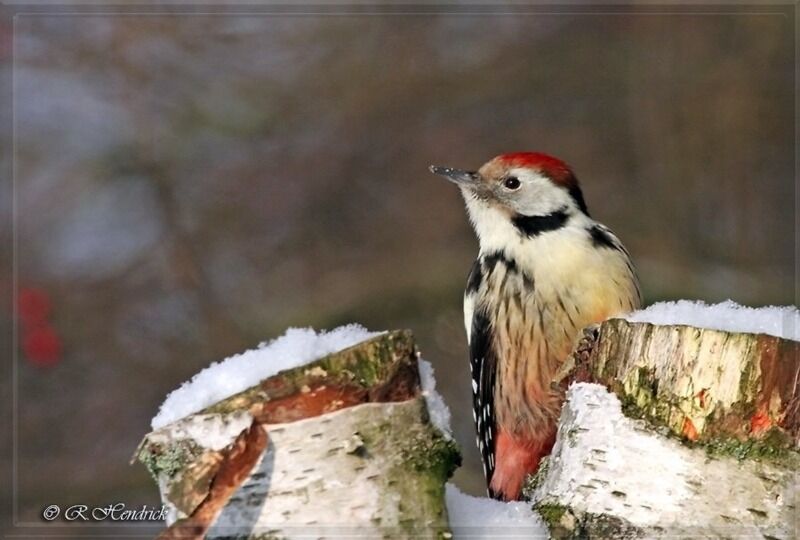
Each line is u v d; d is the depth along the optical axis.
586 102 14.62
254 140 14.38
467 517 5.38
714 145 14.30
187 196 14.18
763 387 5.16
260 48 14.39
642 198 14.23
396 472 5.01
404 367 5.09
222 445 4.96
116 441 13.26
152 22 14.02
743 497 5.09
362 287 13.70
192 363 13.59
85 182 13.98
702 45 14.52
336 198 14.28
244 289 13.95
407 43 14.57
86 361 13.49
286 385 5.04
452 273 13.62
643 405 5.35
